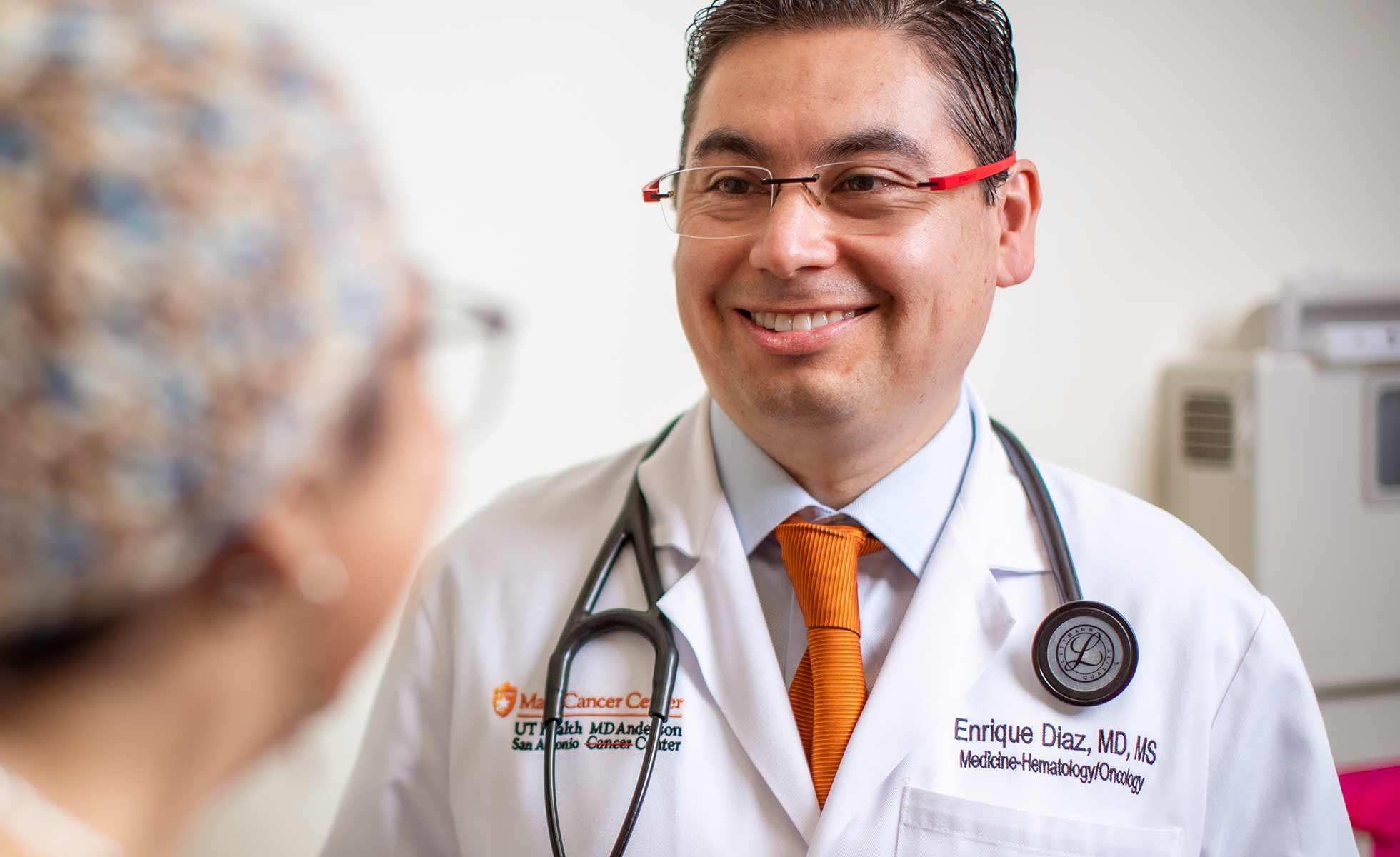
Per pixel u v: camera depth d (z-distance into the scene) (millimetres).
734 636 927
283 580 301
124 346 256
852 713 888
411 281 319
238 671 313
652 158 1855
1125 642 894
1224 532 2006
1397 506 2004
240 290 268
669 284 1874
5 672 287
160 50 279
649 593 962
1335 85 2209
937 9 898
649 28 1837
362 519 312
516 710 957
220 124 274
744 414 947
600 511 1081
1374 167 2244
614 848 850
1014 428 2045
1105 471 2104
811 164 871
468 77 1757
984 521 981
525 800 907
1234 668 938
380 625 336
